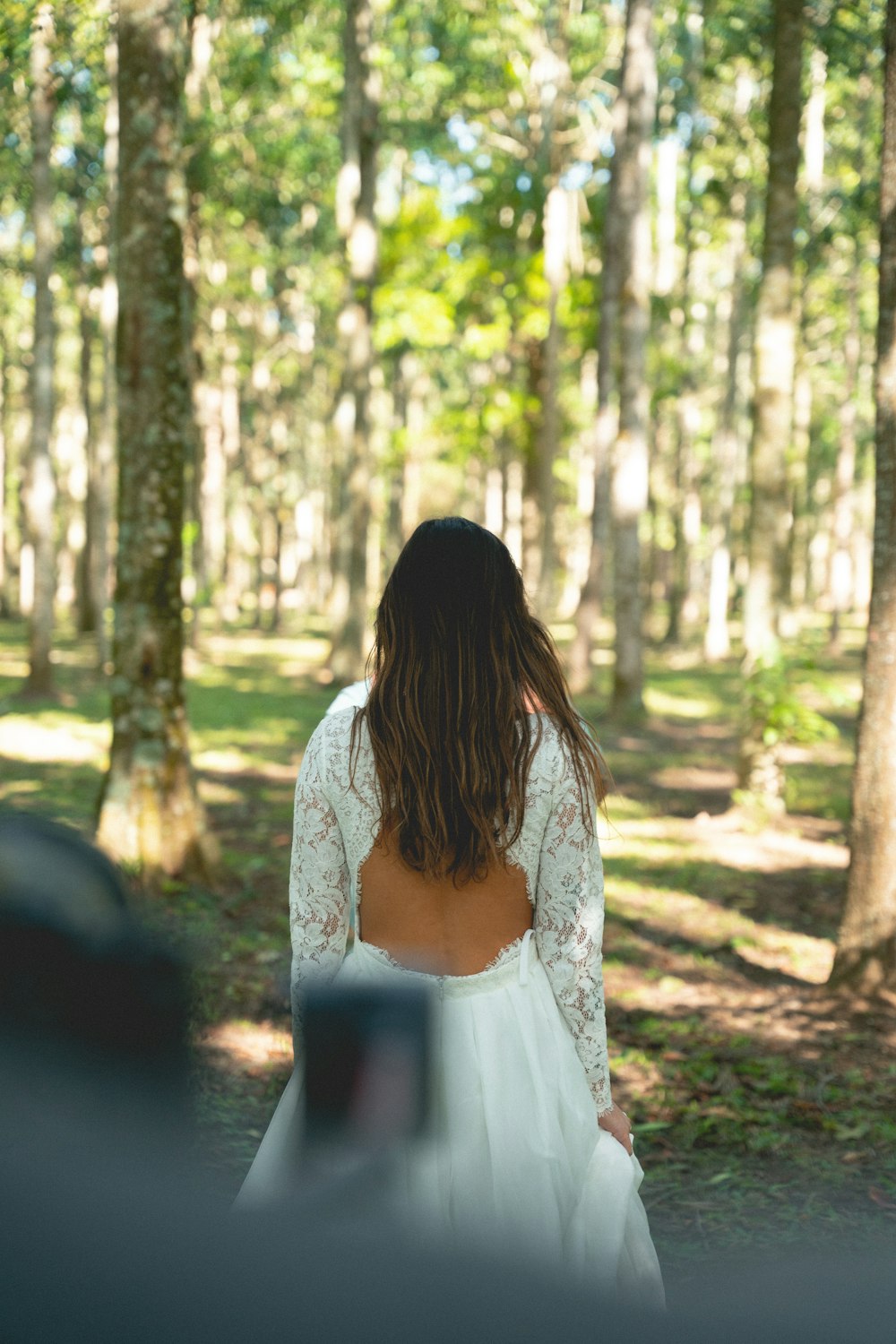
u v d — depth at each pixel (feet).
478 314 84.23
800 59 34.09
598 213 78.43
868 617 19.74
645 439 56.39
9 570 122.93
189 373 25.59
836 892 28.71
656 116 80.64
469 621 6.13
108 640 69.41
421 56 78.18
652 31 52.90
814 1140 14.97
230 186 74.95
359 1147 2.31
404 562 6.27
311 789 6.28
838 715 63.46
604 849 32.63
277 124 66.28
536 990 6.25
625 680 57.16
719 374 114.93
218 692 66.85
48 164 54.54
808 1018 19.39
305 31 71.77
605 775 6.45
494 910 6.20
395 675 6.12
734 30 50.57
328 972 6.38
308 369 125.08
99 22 29.19
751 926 25.55
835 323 103.91
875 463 19.12
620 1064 17.35
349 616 68.54
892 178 18.66
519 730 6.11
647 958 23.06
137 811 25.20
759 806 35.35
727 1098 16.08
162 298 24.72
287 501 159.63
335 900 6.37
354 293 66.80
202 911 22.84
